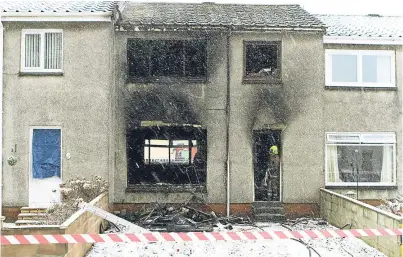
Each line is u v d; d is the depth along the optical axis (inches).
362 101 706.2
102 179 630.5
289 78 679.7
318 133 682.2
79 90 638.5
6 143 636.1
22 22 636.7
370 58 713.0
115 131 666.2
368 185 701.9
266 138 688.4
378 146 711.7
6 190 634.8
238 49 675.4
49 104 639.1
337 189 697.6
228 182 669.3
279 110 677.3
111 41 650.2
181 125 668.7
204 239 391.2
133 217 630.5
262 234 400.5
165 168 676.1
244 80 673.6
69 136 637.3
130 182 671.8
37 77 639.8
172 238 386.3
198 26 660.1
